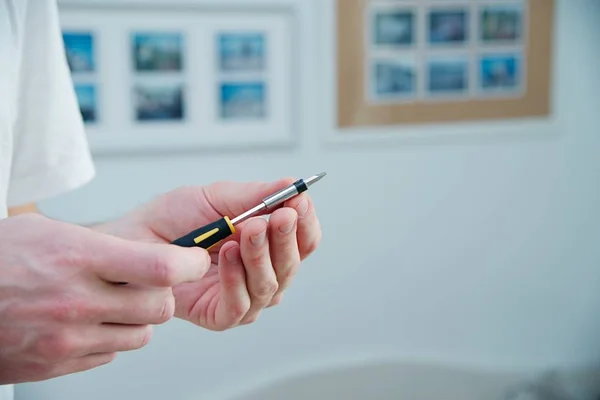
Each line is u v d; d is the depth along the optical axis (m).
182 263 0.42
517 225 1.75
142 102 1.42
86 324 0.42
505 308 1.77
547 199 1.76
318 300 1.61
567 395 1.78
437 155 1.65
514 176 1.72
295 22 1.49
